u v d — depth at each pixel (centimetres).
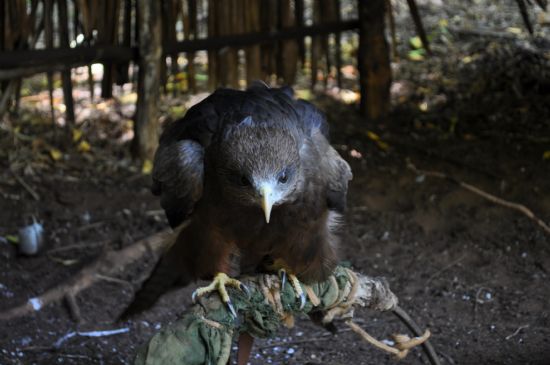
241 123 358
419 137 761
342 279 372
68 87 703
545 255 590
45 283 558
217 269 388
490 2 1028
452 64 888
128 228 621
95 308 534
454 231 624
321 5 773
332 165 397
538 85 827
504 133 759
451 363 471
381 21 777
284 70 773
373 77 787
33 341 494
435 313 530
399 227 630
